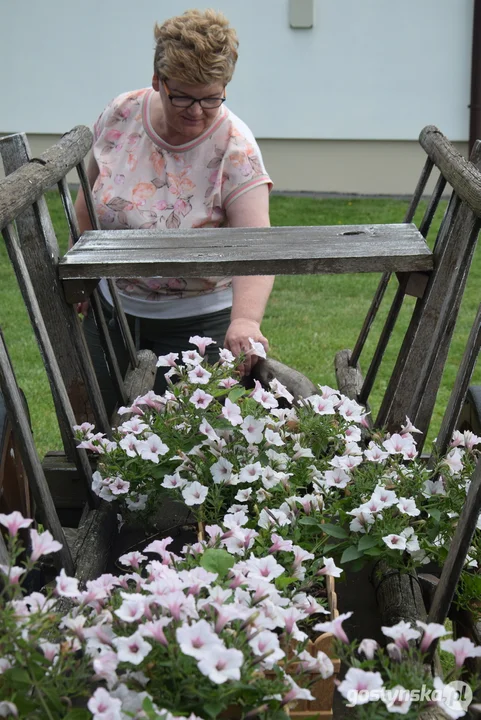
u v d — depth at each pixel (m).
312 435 2.04
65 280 2.23
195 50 2.43
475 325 1.93
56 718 1.30
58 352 2.33
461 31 9.27
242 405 2.03
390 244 2.28
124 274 2.17
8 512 2.18
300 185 9.95
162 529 2.20
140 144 2.80
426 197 9.62
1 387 1.77
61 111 9.70
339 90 9.55
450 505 1.84
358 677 1.26
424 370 2.18
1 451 2.10
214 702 1.25
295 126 9.70
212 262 2.13
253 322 2.61
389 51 9.38
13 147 2.27
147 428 2.04
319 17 9.32
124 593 1.37
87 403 2.42
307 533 1.79
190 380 2.04
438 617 1.64
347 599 1.91
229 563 1.52
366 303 6.66
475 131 9.34
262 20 9.35
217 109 2.62
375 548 1.74
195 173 2.78
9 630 1.29
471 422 2.43
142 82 9.57
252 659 1.30
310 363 5.34
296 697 1.29
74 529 2.44
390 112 9.58
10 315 6.22
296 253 2.19
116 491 1.96
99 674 1.30
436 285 2.24
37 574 2.13
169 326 2.97
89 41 9.45
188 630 1.23
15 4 9.34
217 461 1.95
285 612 1.40
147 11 9.34
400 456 2.03
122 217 2.80
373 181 9.87
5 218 1.73
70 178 10.28
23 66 9.55
